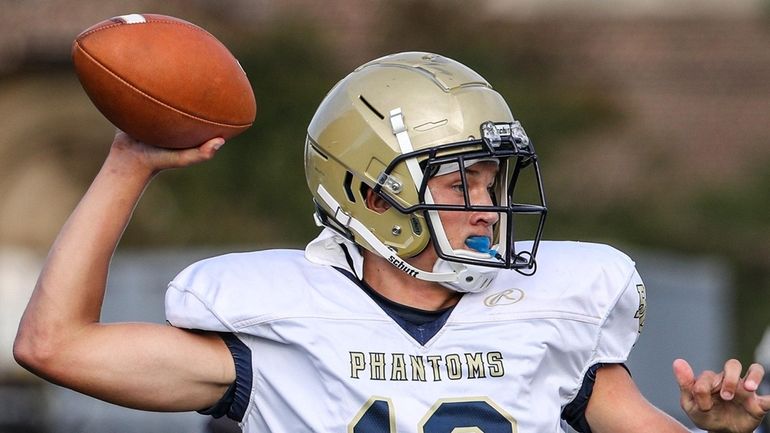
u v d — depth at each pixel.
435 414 10.12
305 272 10.68
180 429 25.33
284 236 41.78
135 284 27.27
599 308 10.84
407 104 10.55
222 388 10.43
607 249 11.28
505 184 10.62
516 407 10.28
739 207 48.50
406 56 11.07
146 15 10.39
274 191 42.28
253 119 10.65
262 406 10.41
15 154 44.56
